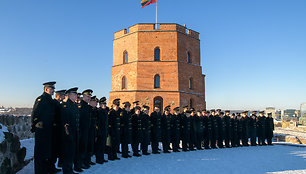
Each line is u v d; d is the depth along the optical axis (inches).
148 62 999.6
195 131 493.4
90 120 301.0
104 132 330.0
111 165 312.2
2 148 204.1
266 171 297.3
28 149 320.8
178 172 281.6
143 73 991.6
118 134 359.3
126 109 390.6
